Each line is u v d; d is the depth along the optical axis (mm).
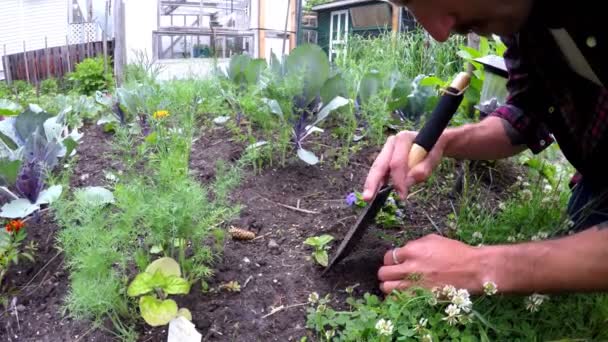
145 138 1978
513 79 1552
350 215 1574
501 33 1127
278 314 1190
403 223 1588
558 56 1270
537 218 1500
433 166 1449
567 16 1066
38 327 1183
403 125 2221
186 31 7676
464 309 1026
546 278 1029
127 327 1148
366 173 1873
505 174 2018
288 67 1918
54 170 1903
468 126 1554
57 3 10695
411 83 2381
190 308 1193
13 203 1411
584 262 1005
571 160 1482
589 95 1315
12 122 1794
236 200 1637
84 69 5332
